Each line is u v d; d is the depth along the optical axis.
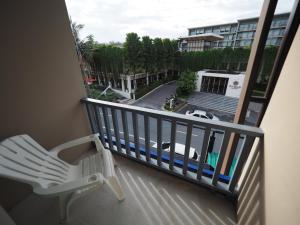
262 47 1.02
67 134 1.68
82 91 1.76
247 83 1.15
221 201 1.34
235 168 1.16
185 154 1.34
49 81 1.40
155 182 1.53
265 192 0.78
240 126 0.98
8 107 1.15
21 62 1.18
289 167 0.58
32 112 1.31
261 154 0.90
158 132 1.37
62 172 1.24
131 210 1.29
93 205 1.33
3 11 1.03
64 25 1.45
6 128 1.16
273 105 0.83
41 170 1.09
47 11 1.29
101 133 1.90
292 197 0.54
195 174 1.48
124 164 1.77
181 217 1.23
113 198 1.39
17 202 1.33
